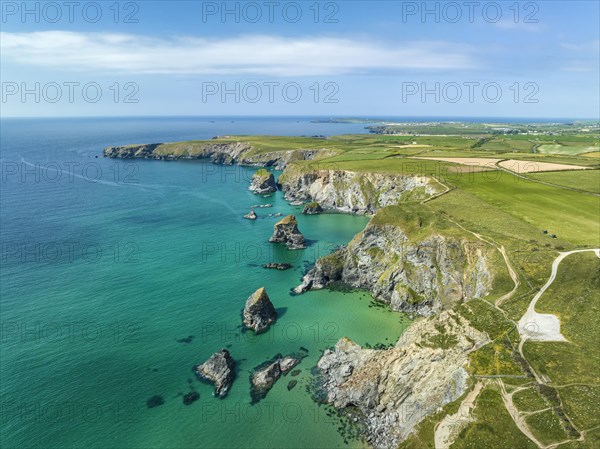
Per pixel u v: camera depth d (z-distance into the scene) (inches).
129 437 1882.4
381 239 3545.8
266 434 1910.7
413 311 3021.7
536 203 3769.7
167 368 2368.4
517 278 2447.1
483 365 1822.1
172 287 3393.2
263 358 2487.7
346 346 2425.0
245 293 3324.3
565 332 1953.7
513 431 1521.9
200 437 1891.0
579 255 2544.3
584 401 1563.7
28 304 3034.0
